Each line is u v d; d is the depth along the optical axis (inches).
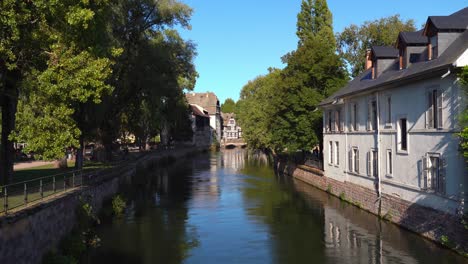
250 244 764.6
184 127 3230.8
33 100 668.1
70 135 668.7
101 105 1147.9
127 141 2861.7
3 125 768.3
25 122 709.9
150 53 1325.0
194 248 741.9
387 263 625.9
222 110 7726.4
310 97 1515.7
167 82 1422.2
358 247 717.9
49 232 600.7
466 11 804.0
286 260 668.7
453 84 641.0
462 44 651.5
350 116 1118.4
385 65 994.7
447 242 658.8
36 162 1827.0
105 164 1523.1
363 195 1015.6
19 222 484.1
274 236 815.1
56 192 720.3
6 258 445.1
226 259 680.4
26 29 639.1
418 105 758.5
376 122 954.1
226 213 1039.6
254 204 1157.7
